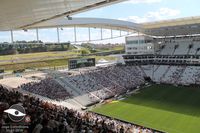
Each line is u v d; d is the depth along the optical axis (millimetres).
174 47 74250
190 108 42188
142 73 70750
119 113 40906
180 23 63000
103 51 116812
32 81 51469
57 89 48625
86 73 61062
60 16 22641
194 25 62781
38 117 11102
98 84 56438
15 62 74875
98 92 52438
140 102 47719
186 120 36188
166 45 76500
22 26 32094
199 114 38625
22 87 45438
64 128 10453
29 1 15195
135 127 33500
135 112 41281
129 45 78750
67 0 15211
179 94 52312
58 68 71625
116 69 68750
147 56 75312
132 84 61688
